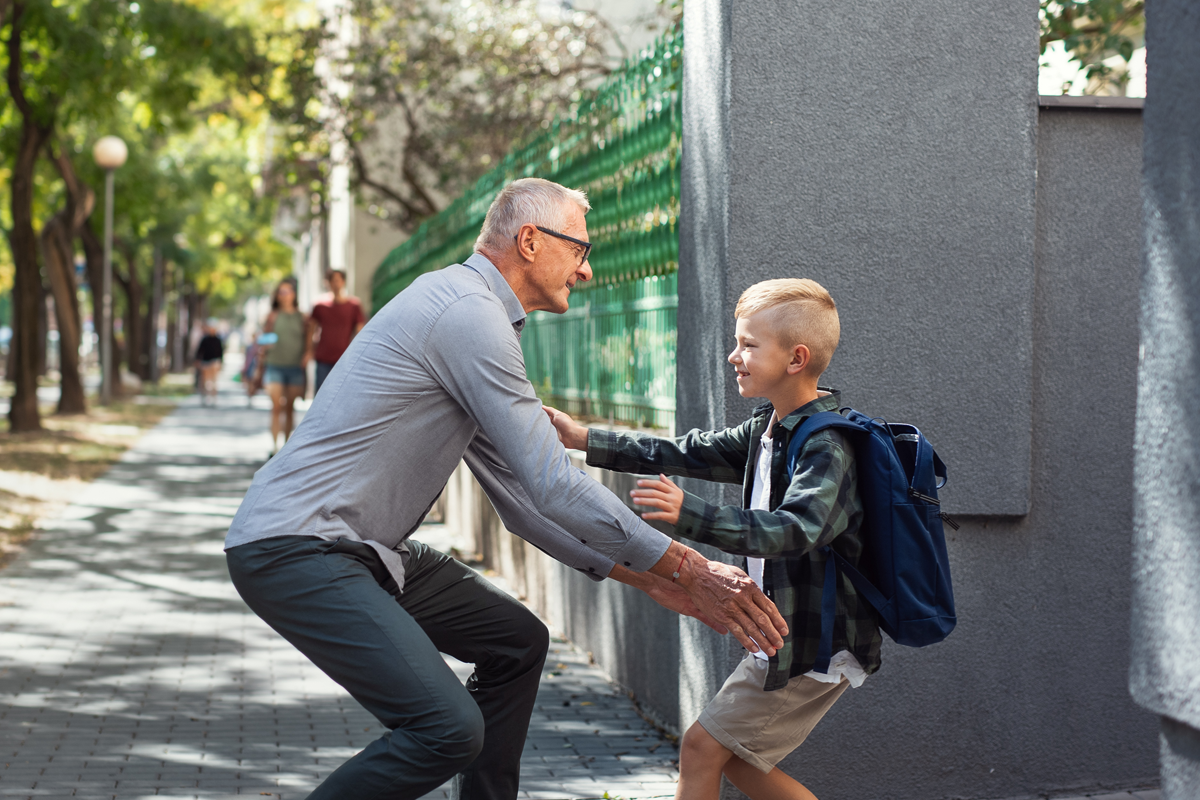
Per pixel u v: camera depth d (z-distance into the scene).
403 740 2.65
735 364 2.88
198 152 32.19
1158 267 2.10
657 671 4.94
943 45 4.05
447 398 2.80
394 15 17.48
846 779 4.08
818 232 4.00
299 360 14.02
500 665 3.21
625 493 5.22
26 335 18.73
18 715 4.84
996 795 4.18
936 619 2.69
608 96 6.06
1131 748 4.27
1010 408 4.11
